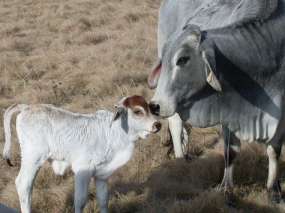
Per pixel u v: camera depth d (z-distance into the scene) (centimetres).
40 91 1042
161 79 554
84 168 580
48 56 1276
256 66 582
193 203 640
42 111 577
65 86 1080
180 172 734
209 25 665
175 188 691
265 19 596
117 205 655
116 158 590
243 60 577
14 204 653
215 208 640
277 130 627
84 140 575
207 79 545
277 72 596
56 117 576
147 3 1936
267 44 588
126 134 580
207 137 838
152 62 1233
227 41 574
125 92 1031
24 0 2003
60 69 1188
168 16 820
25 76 1152
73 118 578
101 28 1596
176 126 757
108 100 995
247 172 723
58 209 646
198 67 546
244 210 657
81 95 1043
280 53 596
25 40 1457
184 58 540
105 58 1247
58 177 709
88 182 586
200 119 585
